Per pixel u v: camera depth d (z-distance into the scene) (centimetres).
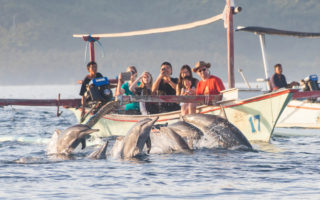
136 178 2330
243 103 3869
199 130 3169
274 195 1980
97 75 4728
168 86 4369
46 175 2419
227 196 1975
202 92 4166
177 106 4566
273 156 2962
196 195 1995
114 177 2356
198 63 4094
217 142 3183
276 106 3681
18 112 8281
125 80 4466
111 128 4841
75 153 3092
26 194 2031
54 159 2898
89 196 1997
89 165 2684
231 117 3991
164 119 4256
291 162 2733
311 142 3872
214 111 4053
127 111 4675
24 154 3212
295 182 2203
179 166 2623
